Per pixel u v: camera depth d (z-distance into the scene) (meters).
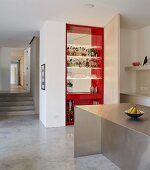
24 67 13.05
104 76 5.73
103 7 4.34
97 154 3.65
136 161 2.83
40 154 3.55
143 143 2.70
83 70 6.17
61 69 5.43
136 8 4.39
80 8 4.39
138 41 6.20
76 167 3.07
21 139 4.39
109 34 5.37
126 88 6.21
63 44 5.42
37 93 7.55
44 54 5.50
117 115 2.66
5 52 10.48
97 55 6.00
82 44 6.37
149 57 5.75
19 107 7.55
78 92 5.95
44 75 5.50
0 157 3.41
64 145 4.01
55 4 4.15
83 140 3.55
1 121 6.21
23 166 3.07
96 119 3.64
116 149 3.23
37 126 5.55
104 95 5.73
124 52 6.18
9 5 4.18
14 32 6.41
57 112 5.47
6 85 10.68
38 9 4.43
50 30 5.27
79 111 3.50
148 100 5.05
